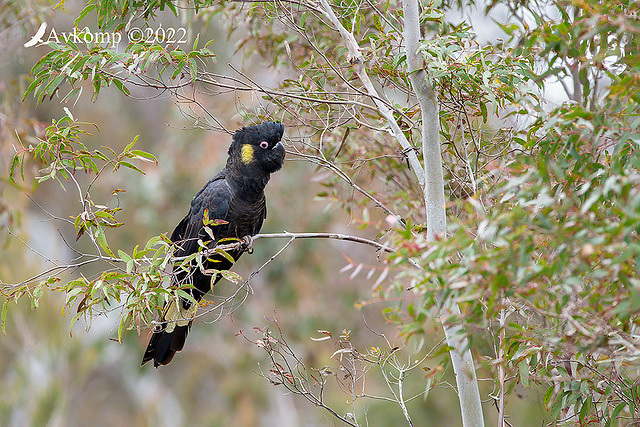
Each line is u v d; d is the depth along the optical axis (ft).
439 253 17.60
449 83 29.58
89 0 32.30
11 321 54.13
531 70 28.04
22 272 48.78
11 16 41.86
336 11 33.83
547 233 16.76
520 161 22.97
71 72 28.32
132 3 31.71
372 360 30.91
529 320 23.93
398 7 33.88
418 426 53.11
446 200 32.14
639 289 16.42
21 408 54.75
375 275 56.80
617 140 19.70
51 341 55.83
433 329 19.49
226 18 39.52
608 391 24.27
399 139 30.45
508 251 16.87
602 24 18.52
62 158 28.73
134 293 25.46
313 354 63.52
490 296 18.26
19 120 41.01
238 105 46.47
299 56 38.50
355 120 32.55
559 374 24.91
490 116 38.78
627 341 20.02
